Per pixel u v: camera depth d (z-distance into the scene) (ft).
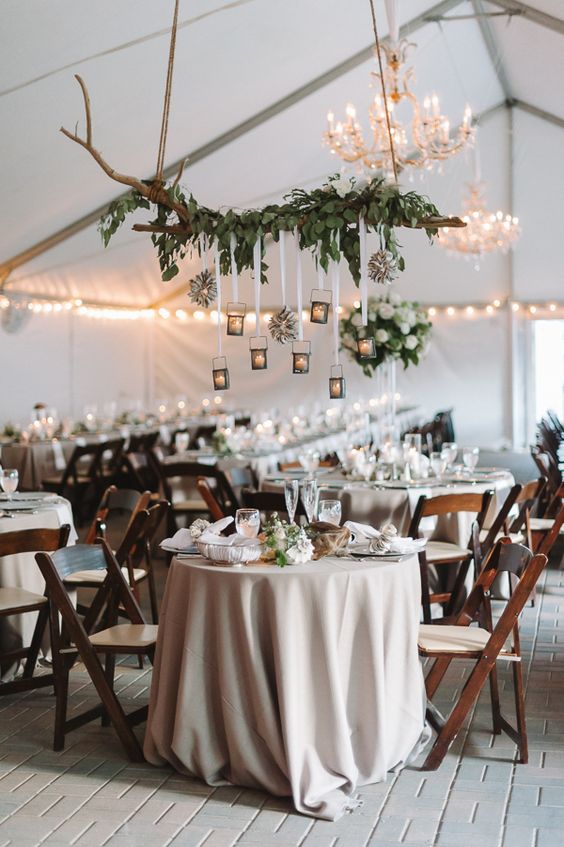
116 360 43.45
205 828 9.68
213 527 11.59
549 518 21.77
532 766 11.12
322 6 23.93
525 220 41.19
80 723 11.96
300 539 10.80
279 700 10.15
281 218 12.74
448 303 42.75
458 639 11.44
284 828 9.66
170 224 13.79
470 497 15.67
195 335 45.39
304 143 32.42
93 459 29.17
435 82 34.30
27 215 28.27
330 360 43.96
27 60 19.03
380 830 9.59
